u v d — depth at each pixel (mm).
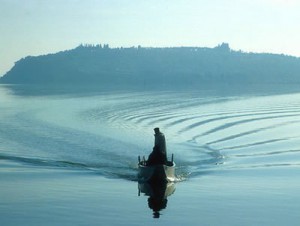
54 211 38562
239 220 36594
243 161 68438
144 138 93438
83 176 54844
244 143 88000
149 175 51656
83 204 40969
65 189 47156
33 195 44188
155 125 116625
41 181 51094
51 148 79062
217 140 92062
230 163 66750
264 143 87812
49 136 94875
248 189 48125
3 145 81812
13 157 68375
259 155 74375
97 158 70000
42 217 36719
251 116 140000
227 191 47156
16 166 61000
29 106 190875
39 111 163250
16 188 47312
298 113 149000
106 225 34844
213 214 38250
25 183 49875
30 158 68000
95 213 38062
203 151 78312
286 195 45375
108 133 100562
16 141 87125
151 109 162500
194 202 42344
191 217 37375
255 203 42062
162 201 42531
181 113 147500
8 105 199125
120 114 145250
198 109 162500
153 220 36375
